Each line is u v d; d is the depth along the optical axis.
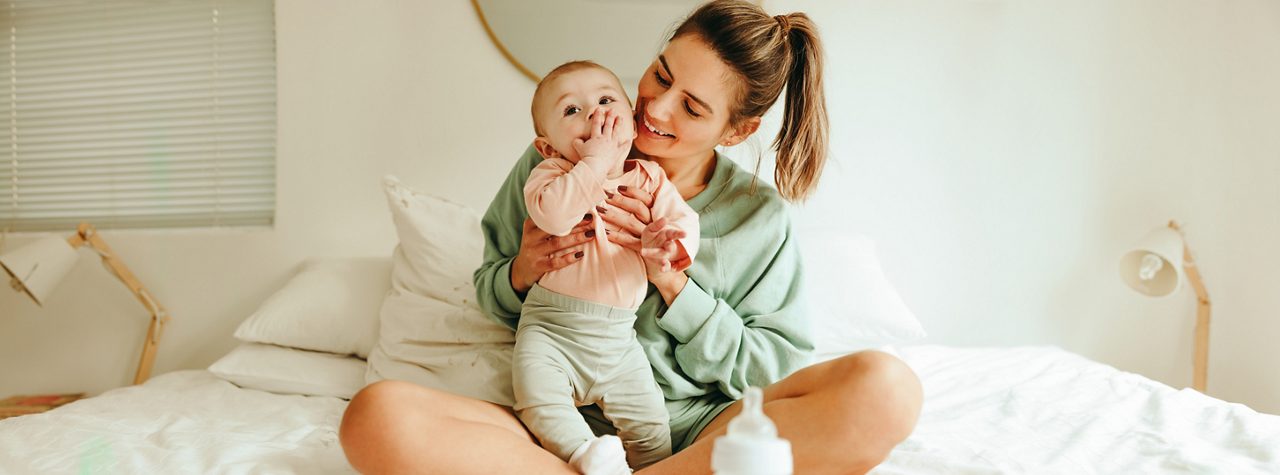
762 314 1.44
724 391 1.37
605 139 1.26
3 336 2.63
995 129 2.53
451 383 1.63
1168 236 2.34
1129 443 1.35
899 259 2.52
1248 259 2.49
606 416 1.28
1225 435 1.39
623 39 2.43
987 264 2.54
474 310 1.79
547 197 1.23
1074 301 2.55
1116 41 2.54
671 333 1.37
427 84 2.46
